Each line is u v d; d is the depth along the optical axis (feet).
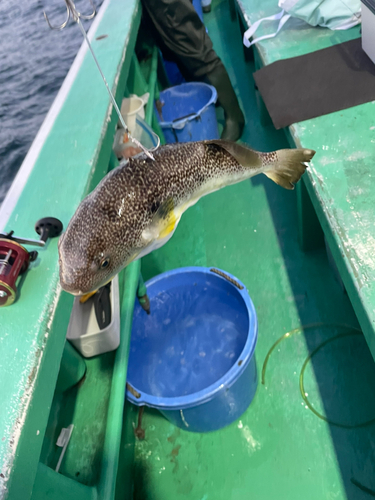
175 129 9.86
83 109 5.59
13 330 3.02
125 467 5.38
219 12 17.12
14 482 2.33
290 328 6.61
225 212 8.93
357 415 5.48
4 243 3.29
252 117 11.23
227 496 5.24
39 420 2.74
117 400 4.21
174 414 5.21
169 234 2.30
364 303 3.58
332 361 6.05
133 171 2.17
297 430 5.55
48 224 3.63
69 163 4.64
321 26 7.77
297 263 7.45
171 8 10.00
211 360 5.97
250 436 5.64
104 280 2.15
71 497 3.24
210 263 8.05
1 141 11.25
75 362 4.45
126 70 7.13
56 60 13.83
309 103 6.02
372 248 3.91
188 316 6.47
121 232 2.09
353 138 5.17
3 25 16.14
